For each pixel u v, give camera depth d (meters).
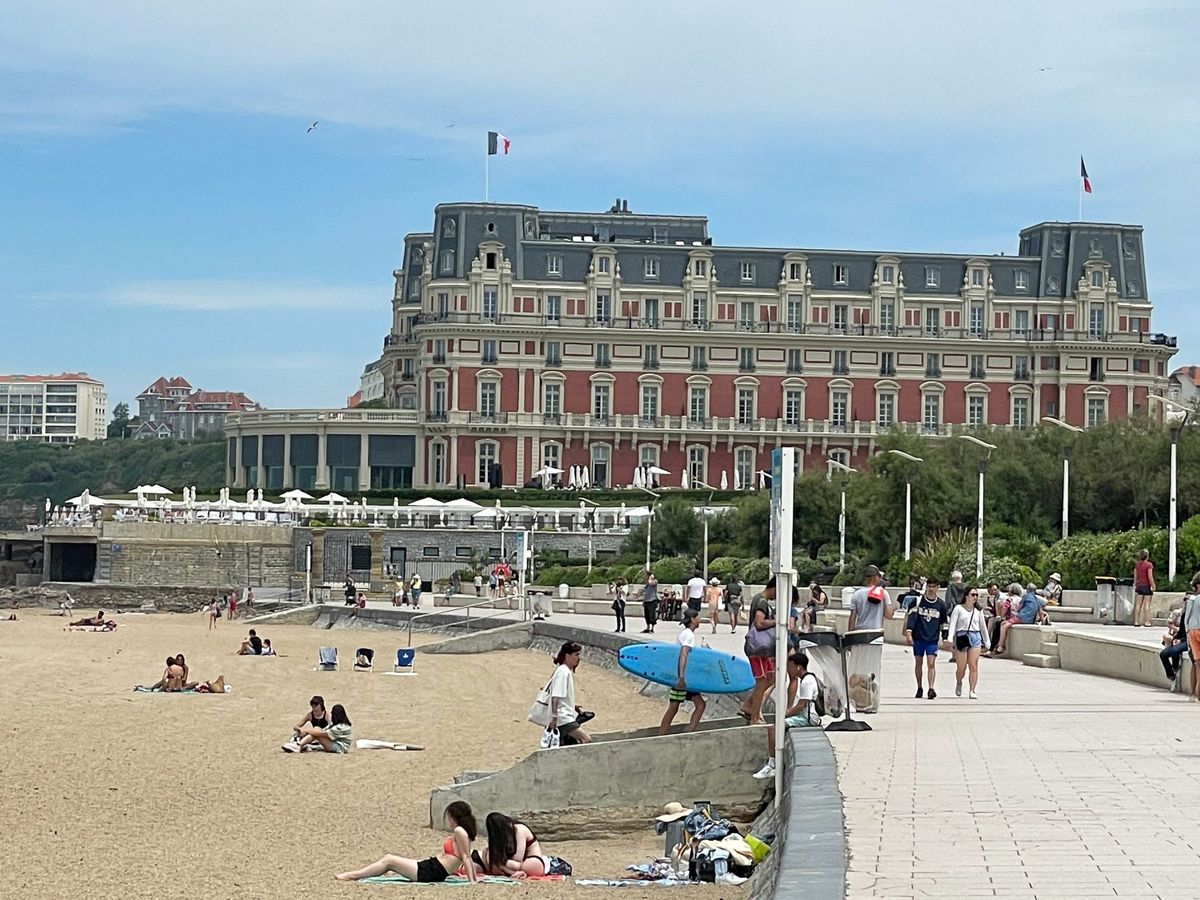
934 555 86.44
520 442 169.25
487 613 95.56
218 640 86.25
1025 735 28.89
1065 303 174.75
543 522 142.62
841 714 30.84
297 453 171.50
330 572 133.75
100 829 28.67
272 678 62.09
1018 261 175.88
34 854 26.14
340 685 59.66
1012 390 173.75
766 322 172.38
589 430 169.75
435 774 36.62
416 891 23.27
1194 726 30.44
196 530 132.88
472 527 139.12
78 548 137.25
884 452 113.00
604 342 170.75
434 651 78.25
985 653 54.84
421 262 192.62
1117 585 65.06
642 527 128.62
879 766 24.62
